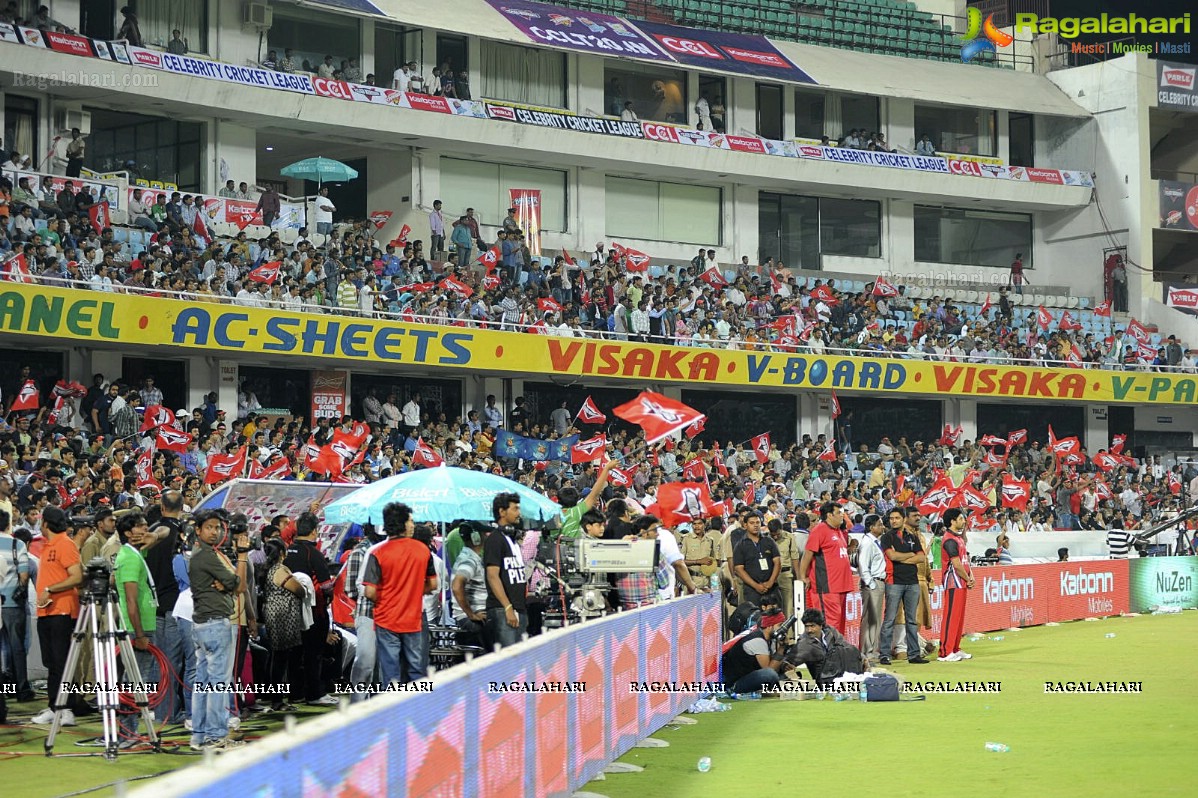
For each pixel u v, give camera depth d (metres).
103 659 13.39
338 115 40.34
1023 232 56.88
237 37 40.09
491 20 44.03
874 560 22.53
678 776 12.58
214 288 33.69
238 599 14.59
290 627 15.91
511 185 46.06
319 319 34.75
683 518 25.28
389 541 14.05
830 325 46.38
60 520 15.05
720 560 22.53
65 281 30.92
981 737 14.94
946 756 13.72
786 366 43.69
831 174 50.28
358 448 30.77
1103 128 55.50
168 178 39.16
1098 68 55.69
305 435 32.56
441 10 43.16
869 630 22.67
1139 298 54.50
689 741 14.56
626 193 48.72
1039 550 36.69
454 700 8.12
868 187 51.31
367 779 6.75
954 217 55.47
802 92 52.00
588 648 12.05
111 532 15.95
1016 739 14.82
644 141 46.47
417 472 17.50
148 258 33.00
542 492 31.00
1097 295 55.50
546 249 46.47
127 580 14.05
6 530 16.64
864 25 56.03
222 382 36.03
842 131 52.84
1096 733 15.21
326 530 19.70
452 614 17.42
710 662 18.05
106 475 24.92
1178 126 59.84
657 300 42.06
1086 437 53.56
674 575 18.58
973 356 48.06
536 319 39.72
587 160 46.22
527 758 9.84
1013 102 54.03
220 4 39.72
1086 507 43.56
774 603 19.94
